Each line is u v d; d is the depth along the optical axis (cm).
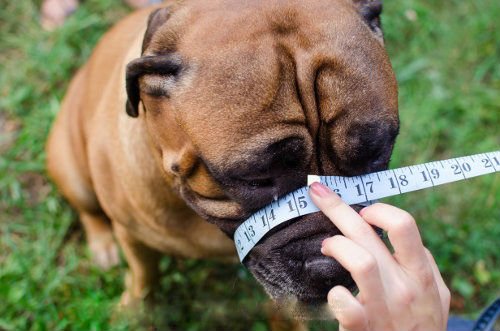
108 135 66
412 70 98
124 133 64
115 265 85
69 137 79
